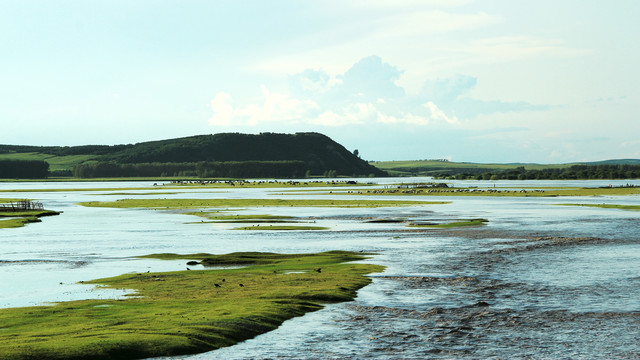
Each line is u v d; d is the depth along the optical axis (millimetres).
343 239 61750
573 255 47688
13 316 26906
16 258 49219
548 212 101938
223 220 87438
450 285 35375
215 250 53719
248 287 34656
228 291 33406
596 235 62938
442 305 30234
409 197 170000
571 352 22609
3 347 21578
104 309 28547
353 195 182500
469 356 22266
